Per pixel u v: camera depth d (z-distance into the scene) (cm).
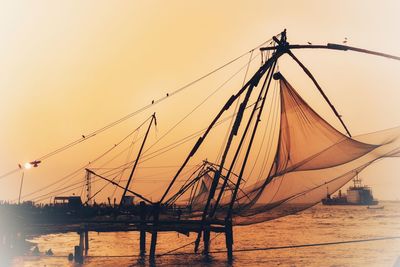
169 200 2900
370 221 8600
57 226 3169
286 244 4588
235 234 6134
